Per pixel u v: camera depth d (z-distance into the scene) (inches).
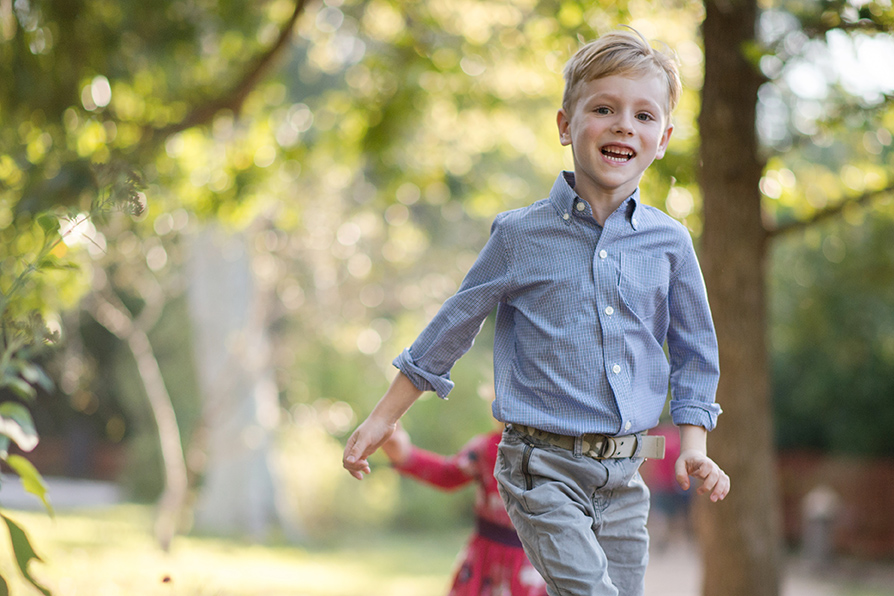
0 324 148.5
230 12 420.2
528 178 776.9
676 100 122.2
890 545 757.3
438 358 122.6
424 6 439.8
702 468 117.2
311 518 946.7
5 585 141.1
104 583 368.8
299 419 1071.0
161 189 394.0
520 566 196.7
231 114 377.7
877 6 217.2
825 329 738.8
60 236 148.0
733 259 252.7
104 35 358.9
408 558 791.7
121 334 629.3
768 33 278.7
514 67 467.2
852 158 451.8
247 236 786.2
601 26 300.4
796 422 835.4
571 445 116.0
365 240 860.6
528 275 119.0
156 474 1050.1
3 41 320.5
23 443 145.9
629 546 119.6
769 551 253.8
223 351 843.4
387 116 438.3
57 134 332.2
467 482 210.2
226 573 552.7
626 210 119.6
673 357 126.6
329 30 574.6
